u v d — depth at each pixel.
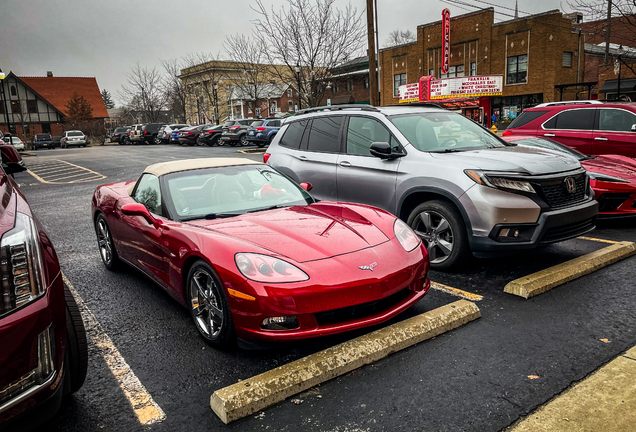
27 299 1.89
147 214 3.67
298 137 6.11
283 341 2.73
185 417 2.44
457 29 33.56
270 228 3.25
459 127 5.27
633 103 8.02
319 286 2.74
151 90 53.84
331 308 2.75
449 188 4.25
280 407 2.47
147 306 4.02
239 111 57.12
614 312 3.45
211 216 3.61
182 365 2.98
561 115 8.68
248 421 2.37
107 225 4.86
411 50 36.53
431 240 4.54
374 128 5.19
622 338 3.04
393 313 3.00
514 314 3.49
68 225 7.70
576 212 4.21
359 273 2.86
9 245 1.90
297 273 2.77
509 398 2.44
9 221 2.02
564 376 2.62
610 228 6.20
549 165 4.24
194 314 3.30
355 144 5.33
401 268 3.04
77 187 12.84
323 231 3.22
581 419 2.22
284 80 23.22
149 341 3.34
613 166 6.32
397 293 3.11
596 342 3.00
